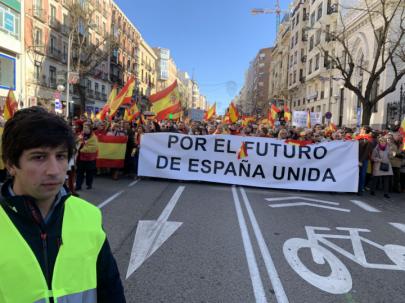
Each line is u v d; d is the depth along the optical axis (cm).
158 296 354
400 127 1082
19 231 132
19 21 2894
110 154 1056
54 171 135
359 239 558
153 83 8506
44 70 3325
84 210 153
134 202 757
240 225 605
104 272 158
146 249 480
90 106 4538
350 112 2734
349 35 2817
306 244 522
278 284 389
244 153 993
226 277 401
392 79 2081
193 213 675
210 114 2491
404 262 471
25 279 129
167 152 1044
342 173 973
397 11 2083
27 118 134
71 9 3288
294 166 992
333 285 394
